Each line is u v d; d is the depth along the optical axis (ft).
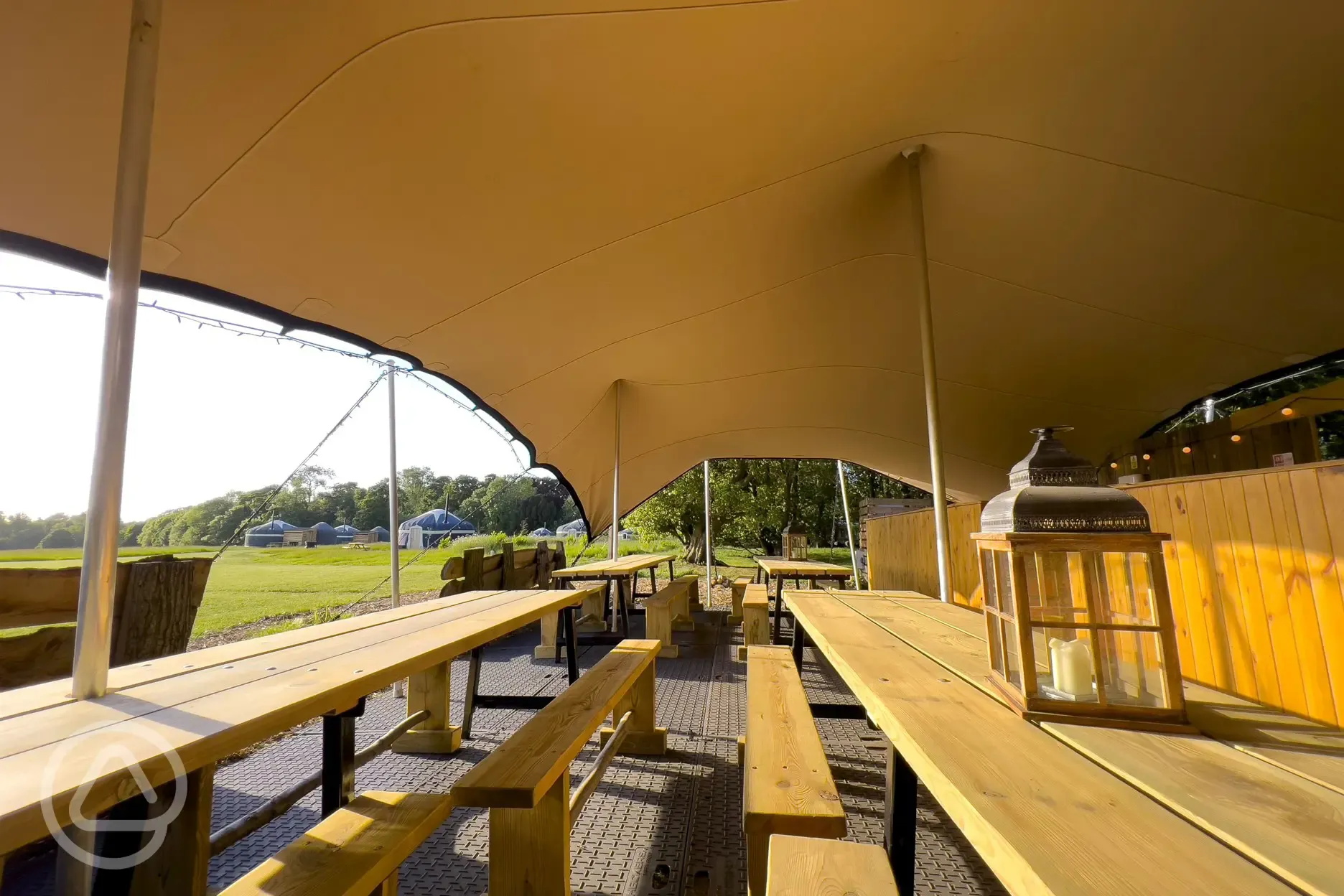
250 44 6.24
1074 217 11.10
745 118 8.65
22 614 7.41
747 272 12.99
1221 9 7.16
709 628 22.06
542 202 9.66
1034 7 7.08
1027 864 2.03
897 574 22.98
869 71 8.01
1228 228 10.81
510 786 4.90
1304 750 3.08
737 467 51.44
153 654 8.32
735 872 6.55
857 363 17.63
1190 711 3.78
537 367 15.56
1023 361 16.22
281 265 9.47
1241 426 16.01
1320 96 8.28
